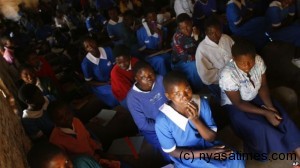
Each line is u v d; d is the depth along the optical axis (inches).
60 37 237.0
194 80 128.4
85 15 281.9
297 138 84.7
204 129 78.2
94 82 151.5
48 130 100.6
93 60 146.6
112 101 148.5
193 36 135.3
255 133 86.5
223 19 183.2
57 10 291.0
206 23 115.3
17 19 342.0
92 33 240.1
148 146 105.0
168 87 74.7
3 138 68.9
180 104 76.5
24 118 96.4
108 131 121.7
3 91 103.6
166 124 78.6
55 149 69.3
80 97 166.2
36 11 325.7
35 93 95.2
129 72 126.3
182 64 131.7
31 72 125.0
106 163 92.6
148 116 101.5
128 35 191.9
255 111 86.7
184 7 199.6
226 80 84.7
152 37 169.6
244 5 168.7
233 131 99.0
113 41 194.5
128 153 104.5
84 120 148.3
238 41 81.9
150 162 101.1
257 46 153.8
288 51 127.7
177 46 135.3
